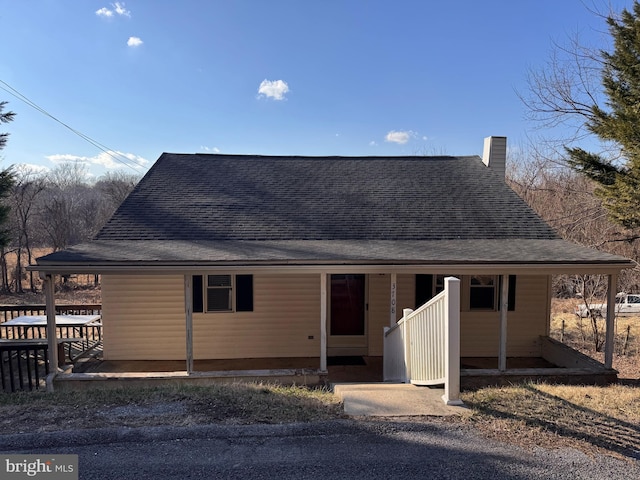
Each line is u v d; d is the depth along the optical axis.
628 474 3.53
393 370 7.54
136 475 3.54
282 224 9.55
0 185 10.78
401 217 9.96
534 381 7.45
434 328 5.55
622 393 5.78
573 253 8.23
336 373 8.70
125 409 4.96
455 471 3.57
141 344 9.34
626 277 16.02
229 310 9.52
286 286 9.66
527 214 10.24
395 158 12.75
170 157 12.01
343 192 10.91
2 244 11.03
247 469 3.62
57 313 12.20
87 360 9.34
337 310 9.92
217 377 7.61
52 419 4.62
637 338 12.47
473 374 7.69
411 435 4.23
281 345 9.69
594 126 10.38
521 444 4.04
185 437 4.21
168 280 9.38
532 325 9.98
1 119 10.87
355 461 3.74
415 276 9.93
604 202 10.54
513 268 7.68
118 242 8.54
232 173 11.50
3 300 19.38
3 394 6.04
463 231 9.52
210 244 8.57
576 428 4.40
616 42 9.82
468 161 12.57
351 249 8.34
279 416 4.71
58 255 7.51
